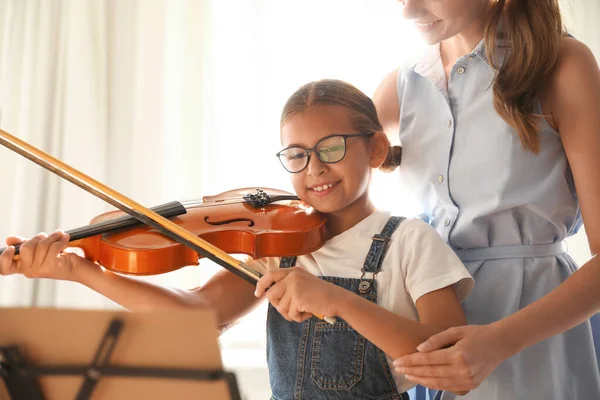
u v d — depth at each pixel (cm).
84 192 291
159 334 97
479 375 118
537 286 144
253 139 302
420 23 144
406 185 162
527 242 146
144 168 291
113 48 296
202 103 297
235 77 302
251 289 155
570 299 125
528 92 141
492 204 144
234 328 294
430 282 136
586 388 145
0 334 100
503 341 120
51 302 289
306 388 140
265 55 301
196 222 154
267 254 145
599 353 152
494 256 147
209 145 299
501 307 144
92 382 99
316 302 124
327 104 148
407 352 125
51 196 292
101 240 138
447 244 146
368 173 151
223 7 301
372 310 125
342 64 301
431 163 155
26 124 293
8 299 285
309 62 301
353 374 137
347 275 144
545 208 143
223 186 302
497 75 143
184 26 298
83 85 292
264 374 264
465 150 150
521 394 139
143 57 294
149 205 291
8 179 292
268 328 148
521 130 141
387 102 170
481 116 149
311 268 148
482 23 150
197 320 95
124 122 295
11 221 291
